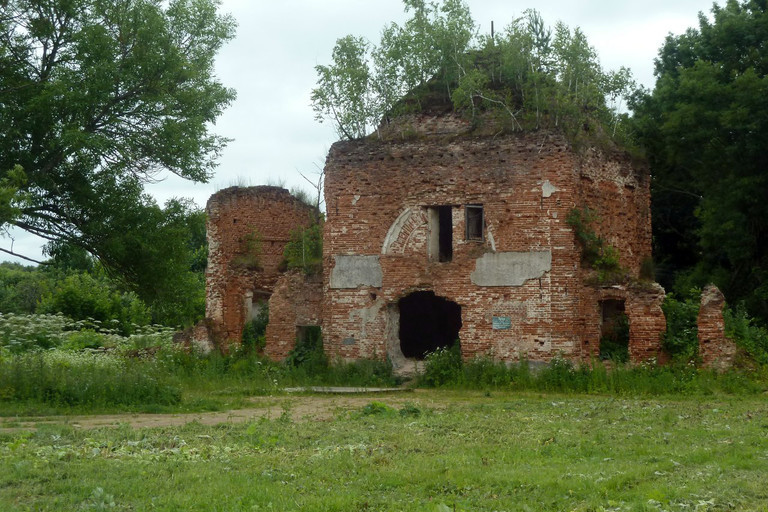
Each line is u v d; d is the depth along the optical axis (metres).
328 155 25.72
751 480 10.21
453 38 26.28
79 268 34.28
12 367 18.53
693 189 33.53
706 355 22.23
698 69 29.80
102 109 29.28
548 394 21.33
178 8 31.81
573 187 23.30
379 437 13.56
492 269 23.62
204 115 32.09
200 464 11.20
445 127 25.62
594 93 25.38
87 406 17.48
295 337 26.52
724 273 30.91
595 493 9.66
